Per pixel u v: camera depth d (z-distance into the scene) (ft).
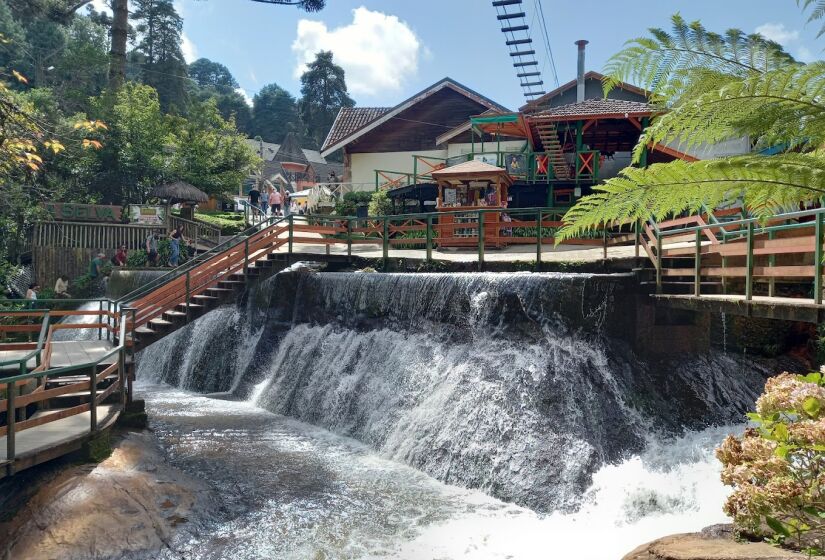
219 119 124.67
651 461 28.40
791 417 13.03
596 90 89.66
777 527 10.14
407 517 26.32
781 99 7.86
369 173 99.55
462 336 38.09
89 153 102.01
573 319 34.47
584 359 33.42
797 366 35.55
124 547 22.58
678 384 33.81
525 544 23.71
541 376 32.73
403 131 98.17
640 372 33.86
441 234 59.11
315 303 49.47
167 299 45.39
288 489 29.14
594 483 27.35
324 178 246.68
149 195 101.14
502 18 80.53
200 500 26.61
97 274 77.71
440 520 26.04
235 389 49.42
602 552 22.76
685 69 8.77
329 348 45.34
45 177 97.04
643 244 38.14
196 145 115.44
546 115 66.49
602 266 40.81
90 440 28.02
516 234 61.41
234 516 26.08
